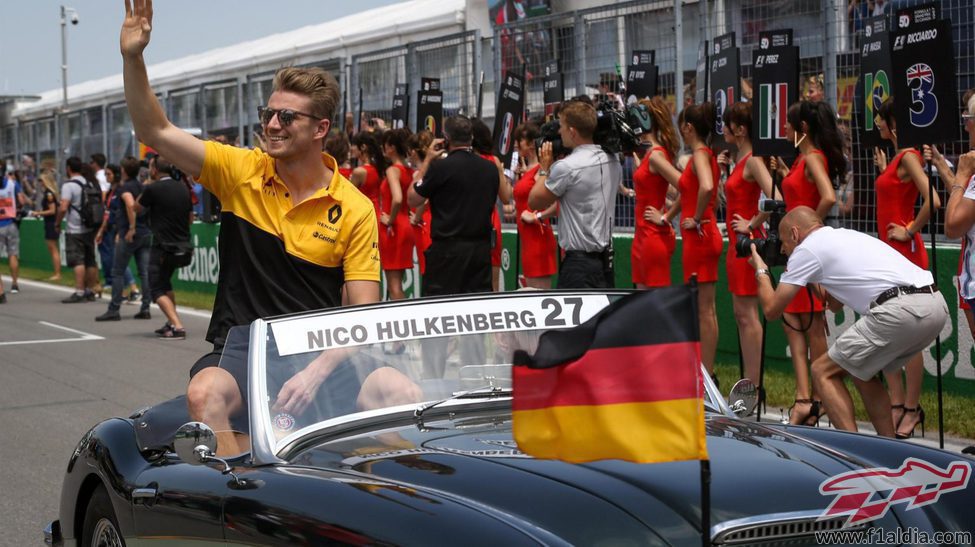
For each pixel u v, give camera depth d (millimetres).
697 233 8102
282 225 4371
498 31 12258
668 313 2803
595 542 2783
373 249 4484
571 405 2840
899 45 6746
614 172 7836
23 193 24562
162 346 12531
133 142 20797
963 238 6434
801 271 5898
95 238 18016
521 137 9688
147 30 4219
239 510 3232
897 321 5668
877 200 7574
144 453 3959
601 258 7832
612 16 10852
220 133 17922
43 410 8977
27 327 14547
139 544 3771
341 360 3725
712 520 2891
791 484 3117
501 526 2738
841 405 5969
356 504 2965
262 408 3543
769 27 9336
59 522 4570
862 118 8492
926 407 7660
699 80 9914
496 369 3807
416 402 3729
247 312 4387
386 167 11688
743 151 7973
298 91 4289
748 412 4082
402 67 14031
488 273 8898
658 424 2781
